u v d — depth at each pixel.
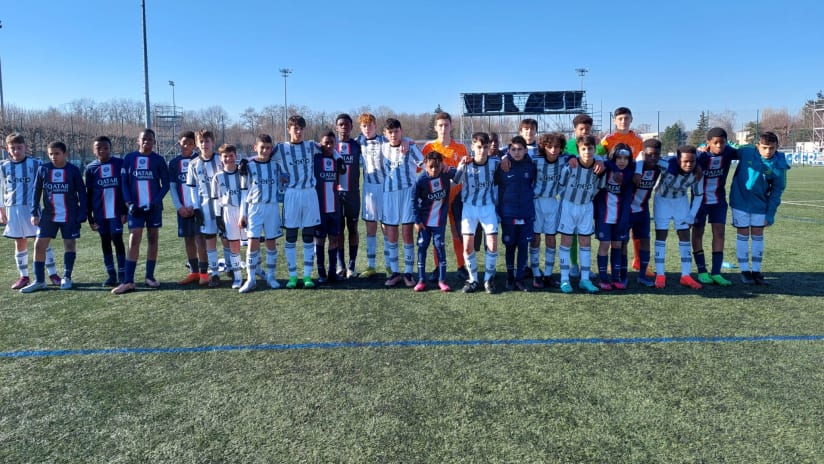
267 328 4.07
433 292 5.16
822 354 3.42
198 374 3.22
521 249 5.13
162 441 2.46
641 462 2.25
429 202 5.10
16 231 5.42
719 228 5.27
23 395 2.96
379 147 5.52
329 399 2.86
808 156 40.81
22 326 4.19
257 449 2.38
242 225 5.24
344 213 5.79
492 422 2.60
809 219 10.27
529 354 3.48
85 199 5.49
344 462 2.28
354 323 4.18
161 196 5.45
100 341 3.82
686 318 4.20
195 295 5.12
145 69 18.45
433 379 3.10
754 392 2.89
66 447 2.42
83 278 5.94
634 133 5.59
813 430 2.49
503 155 5.37
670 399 2.82
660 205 5.19
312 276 6.04
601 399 2.83
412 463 2.26
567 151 5.57
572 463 2.25
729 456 2.29
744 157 5.19
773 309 4.41
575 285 5.39
